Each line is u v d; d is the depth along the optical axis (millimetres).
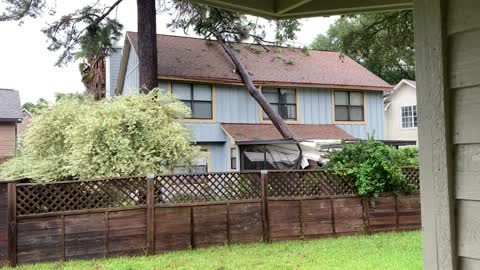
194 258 5953
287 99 15039
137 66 14562
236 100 14328
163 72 12938
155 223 6480
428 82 1226
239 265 5453
